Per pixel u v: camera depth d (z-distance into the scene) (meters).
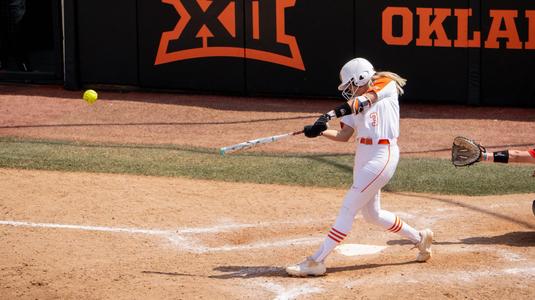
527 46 50.34
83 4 58.09
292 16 54.41
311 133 22.75
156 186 35.06
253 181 36.09
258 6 54.94
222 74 56.66
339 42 53.78
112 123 49.72
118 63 58.38
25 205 32.00
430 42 52.09
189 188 34.81
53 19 59.06
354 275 23.78
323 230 29.05
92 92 35.38
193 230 29.12
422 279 23.17
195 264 25.22
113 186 34.97
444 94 52.66
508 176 36.94
